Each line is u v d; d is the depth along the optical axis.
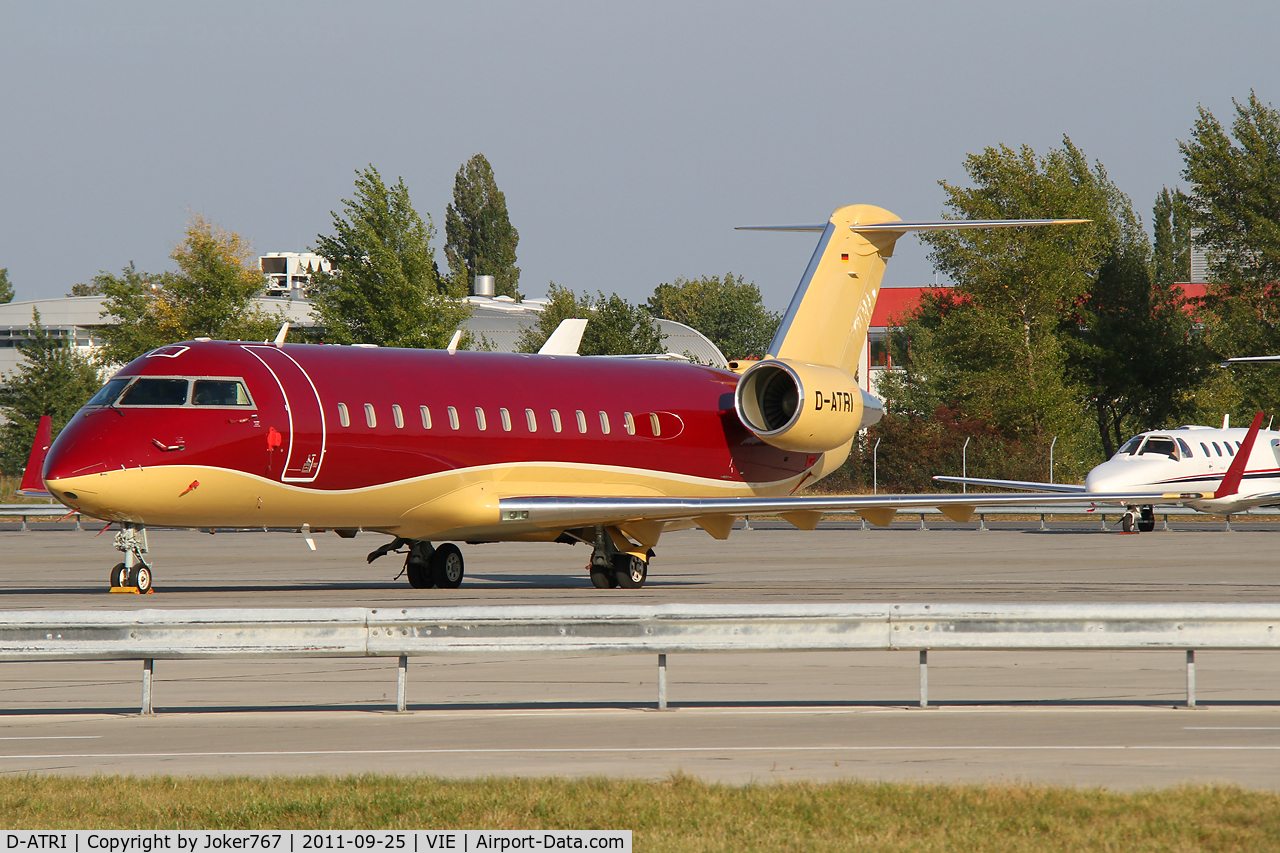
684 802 31.36
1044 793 31.75
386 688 50.53
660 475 102.81
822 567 117.06
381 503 88.12
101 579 101.25
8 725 42.78
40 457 104.44
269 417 83.12
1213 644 44.81
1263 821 29.36
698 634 45.00
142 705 44.81
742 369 113.00
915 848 27.89
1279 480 169.38
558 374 99.75
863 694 48.53
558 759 37.09
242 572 112.38
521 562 125.38
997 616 44.94
